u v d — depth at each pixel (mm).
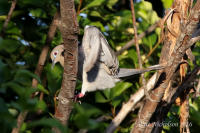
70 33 5941
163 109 7883
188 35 6598
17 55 9047
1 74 4754
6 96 7762
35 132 7180
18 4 9195
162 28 7738
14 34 9016
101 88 8891
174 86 8633
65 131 4520
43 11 9234
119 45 10305
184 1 7582
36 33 9469
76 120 4418
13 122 4332
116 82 8922
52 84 8281
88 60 7066
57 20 7594
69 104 7062
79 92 9758
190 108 8922
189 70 8180
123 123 8898
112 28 10352
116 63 8641
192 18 6453
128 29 10641
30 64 8906
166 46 7574
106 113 8914
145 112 7262
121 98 9039
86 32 7715
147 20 10406
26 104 4367
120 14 10320
